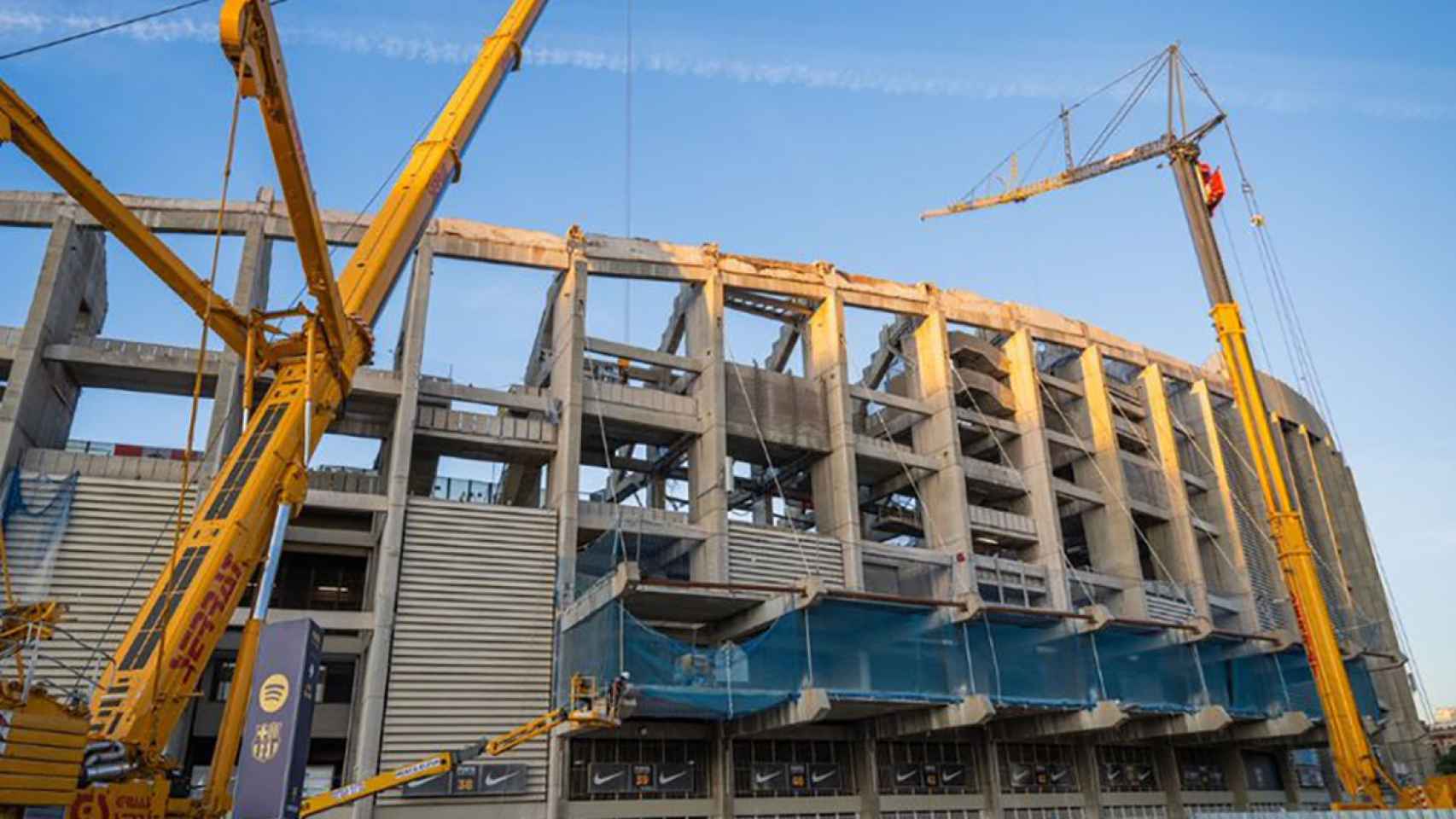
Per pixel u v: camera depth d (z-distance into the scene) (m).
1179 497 60.34
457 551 37.84
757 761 40.62
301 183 20.03
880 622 36.06
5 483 33.09
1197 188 44.41
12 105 16.95
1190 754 56.94
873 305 52.78
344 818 32.62
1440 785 32.25
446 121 31.08
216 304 21.58
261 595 19.92
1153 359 65.31
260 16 17.41
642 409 44.41
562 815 35.03
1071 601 52.22
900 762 44.06
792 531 44.84
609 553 35.59
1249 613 60.47
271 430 21.77
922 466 50.88
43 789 13.80
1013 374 58.41
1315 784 65.06
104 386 39.16
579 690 27.67
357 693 36.66
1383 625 75.81
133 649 18.33
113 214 19.11
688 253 48.03
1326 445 81.12
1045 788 48.03
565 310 43.97
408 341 39.88
